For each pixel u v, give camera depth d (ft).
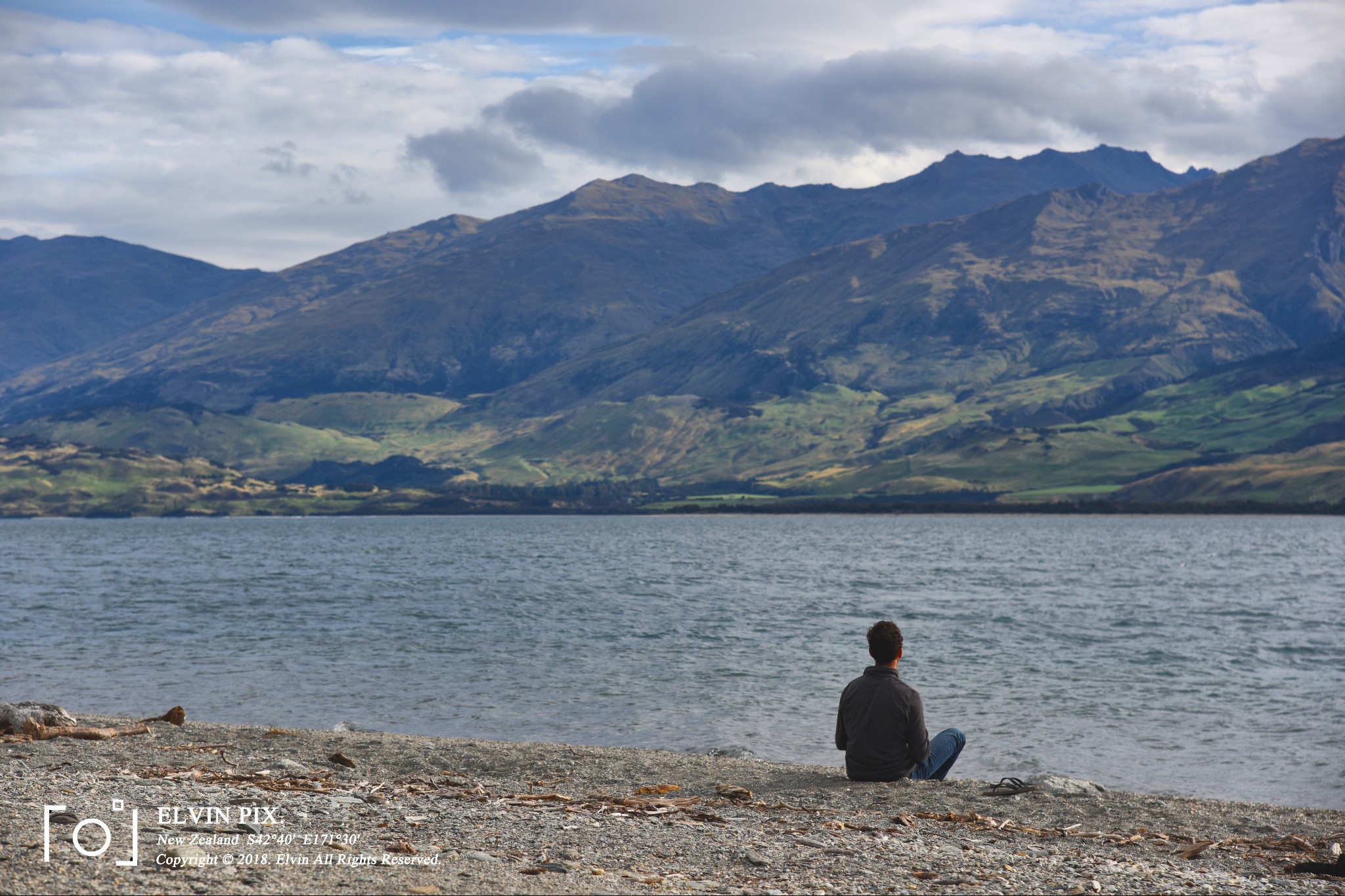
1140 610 229.25
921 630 188.14
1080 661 146.51
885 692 57.41
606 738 92.43
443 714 103.91
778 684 124.77
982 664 143.33
